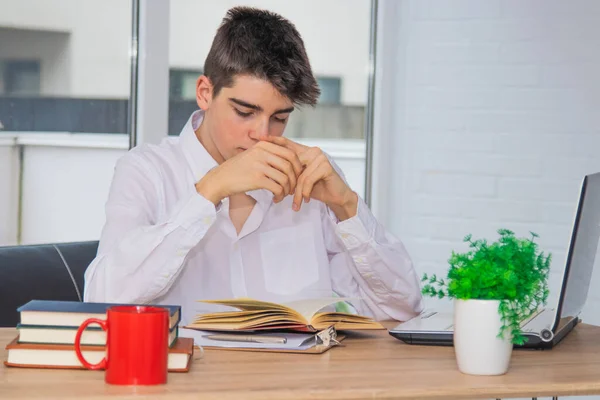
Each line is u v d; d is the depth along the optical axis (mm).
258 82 1845
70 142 3172
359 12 3680
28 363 1404
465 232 3539
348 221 1938
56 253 2244
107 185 3238
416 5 3600
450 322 1845
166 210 2082
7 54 3061
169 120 3287
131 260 1720
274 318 1631
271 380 1375
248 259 2178
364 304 2115
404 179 3662
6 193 3102
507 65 3443
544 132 3408
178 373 1399
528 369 1535
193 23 3293
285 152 1749
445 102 3557
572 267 1685
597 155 3350
